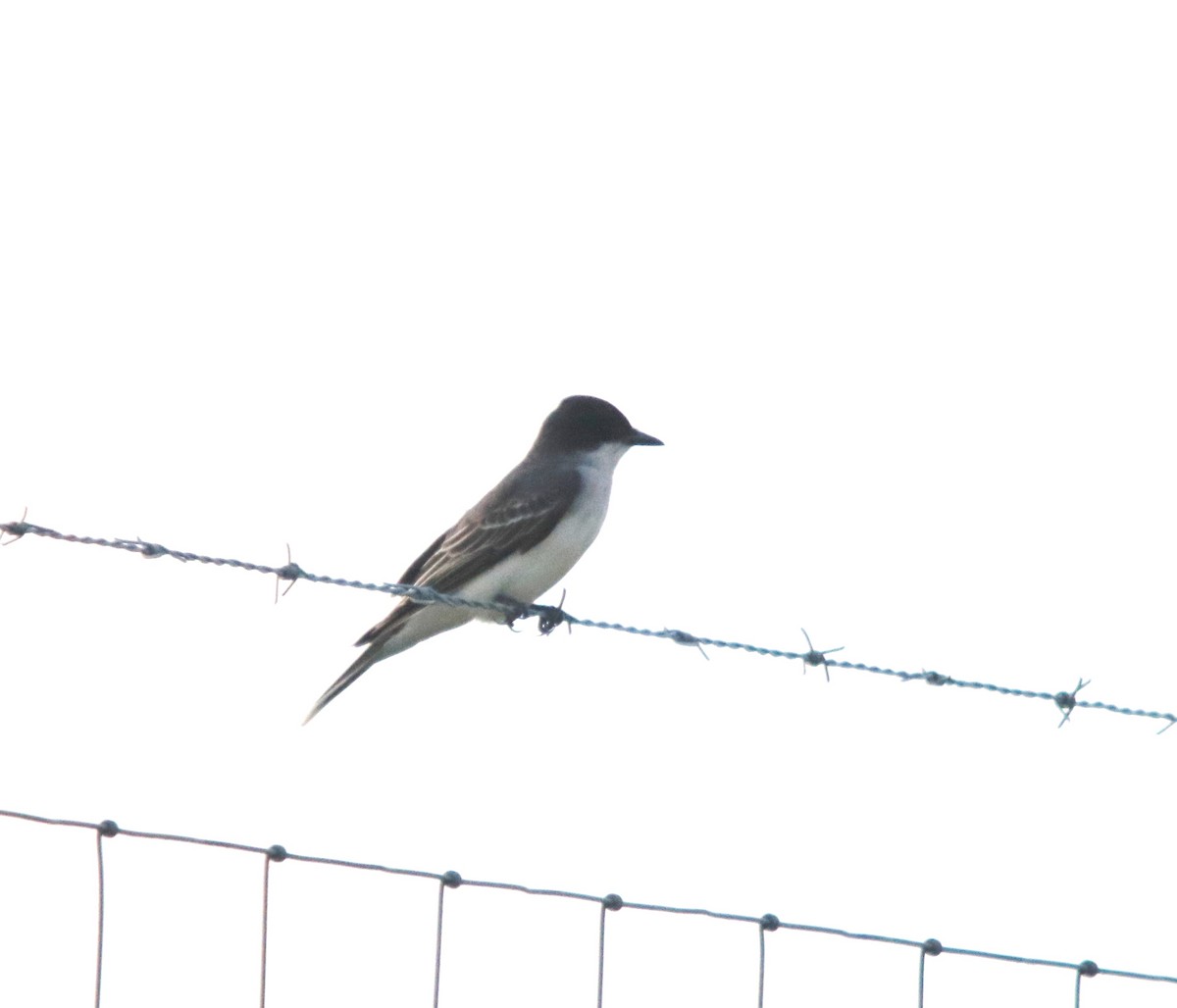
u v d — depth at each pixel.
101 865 7.54
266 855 7.79
